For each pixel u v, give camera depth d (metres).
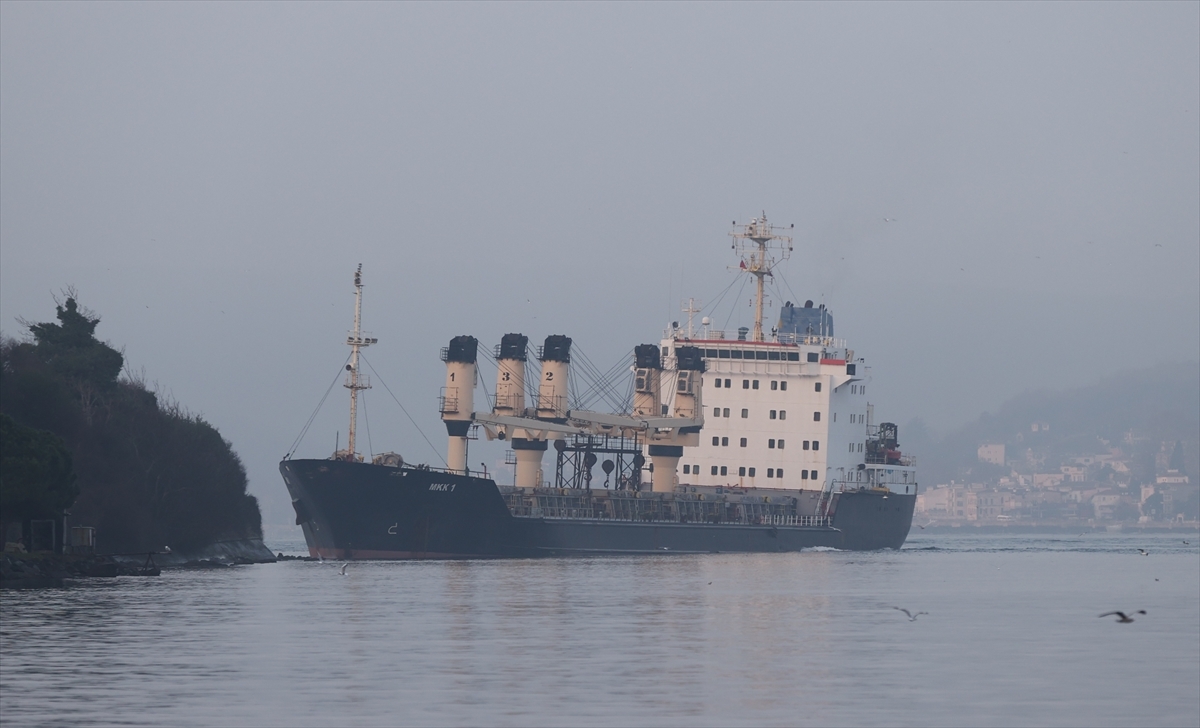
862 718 173.50
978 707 181.25
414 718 171.00
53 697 180.75
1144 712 178.88
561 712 175.12
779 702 183.12
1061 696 189.62
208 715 171.00
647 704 180.88
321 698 182.88
